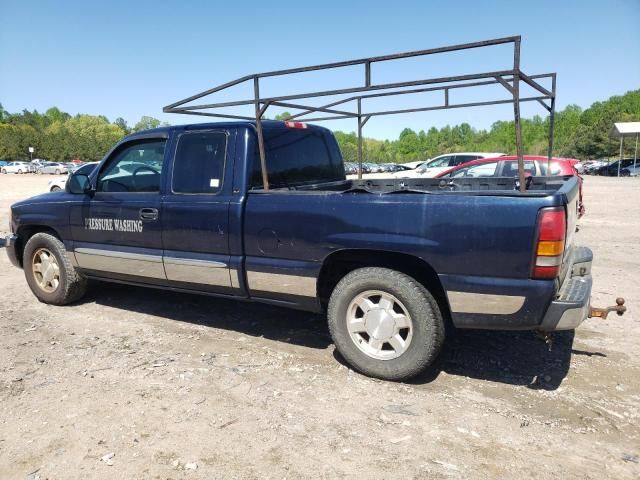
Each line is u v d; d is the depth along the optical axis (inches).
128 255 189.5
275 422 125.0
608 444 115.5
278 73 150.4
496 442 116.3
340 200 146.7
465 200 130.8
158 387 143.3
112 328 192.9
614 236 395.9
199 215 170.6
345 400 136.2
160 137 184.5
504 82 122.6
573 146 2906.0
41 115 5733.3
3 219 525.7
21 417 127.5
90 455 112.0
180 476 105.0
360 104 226.1
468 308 133.7
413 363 141.7
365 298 148.6
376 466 107.9
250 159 167.0
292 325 195.9
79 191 202.2
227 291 171.9
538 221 123.3
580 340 177.0
